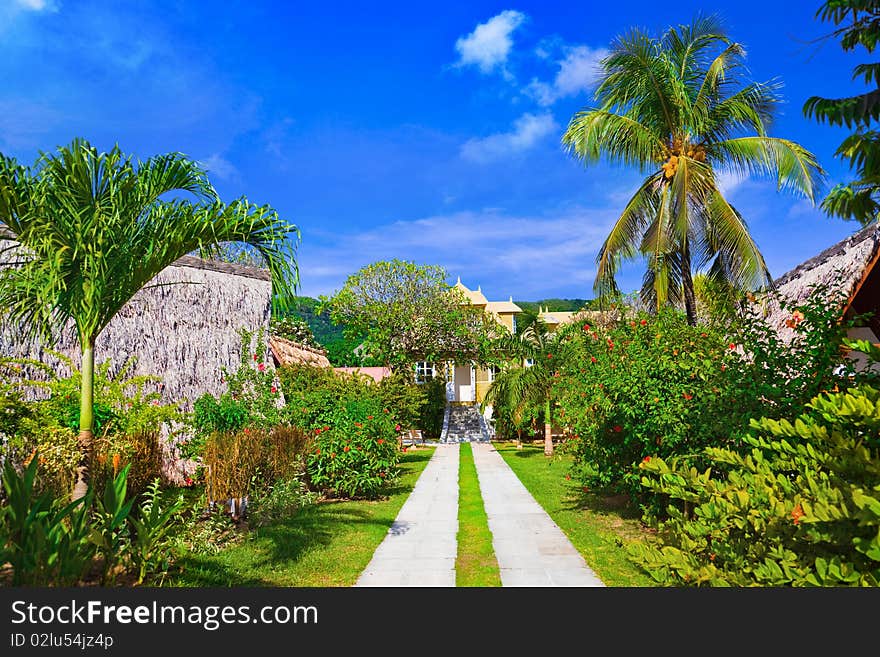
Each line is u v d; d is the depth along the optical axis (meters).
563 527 8.16
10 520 4.14
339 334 41.34
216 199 5.86
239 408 9.80
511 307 42.41
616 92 15.12
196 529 6.89
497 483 13.30
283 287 6.37
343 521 8.62
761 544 2.79
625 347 8.42
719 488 3.07
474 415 33.41
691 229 13.97
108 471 6.27
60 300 5.31
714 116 14.80
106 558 4.50
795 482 2.97
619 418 7.88
